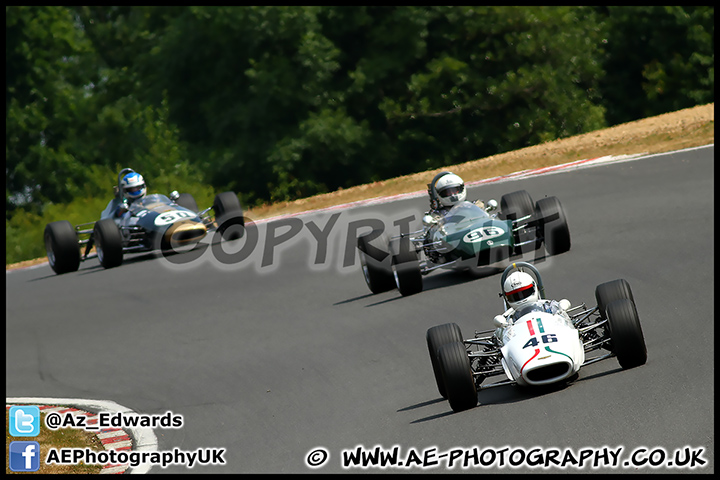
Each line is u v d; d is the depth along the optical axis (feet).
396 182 357.82
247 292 214.28
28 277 284.20
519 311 113.60
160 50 655.35
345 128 591.37
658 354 114.21
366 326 165.17
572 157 324.80
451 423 105.50
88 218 533.55
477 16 616.80
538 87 612.29
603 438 90.48
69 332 205.98
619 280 114.32
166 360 171.73
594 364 116.06
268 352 163.43
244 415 132.87
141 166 565.12
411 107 603.26
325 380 140.97
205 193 542.57
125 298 228.02
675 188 232.32
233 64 629.51
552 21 625.41
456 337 114.11
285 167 588.50
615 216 215.10
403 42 620.49
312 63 597.52
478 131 619.67
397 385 130.62
